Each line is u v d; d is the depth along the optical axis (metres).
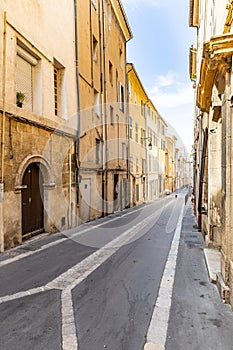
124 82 21.31
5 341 3.01
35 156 8.45
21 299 4.08
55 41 10.02
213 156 6.99
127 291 4.39
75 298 4.13
